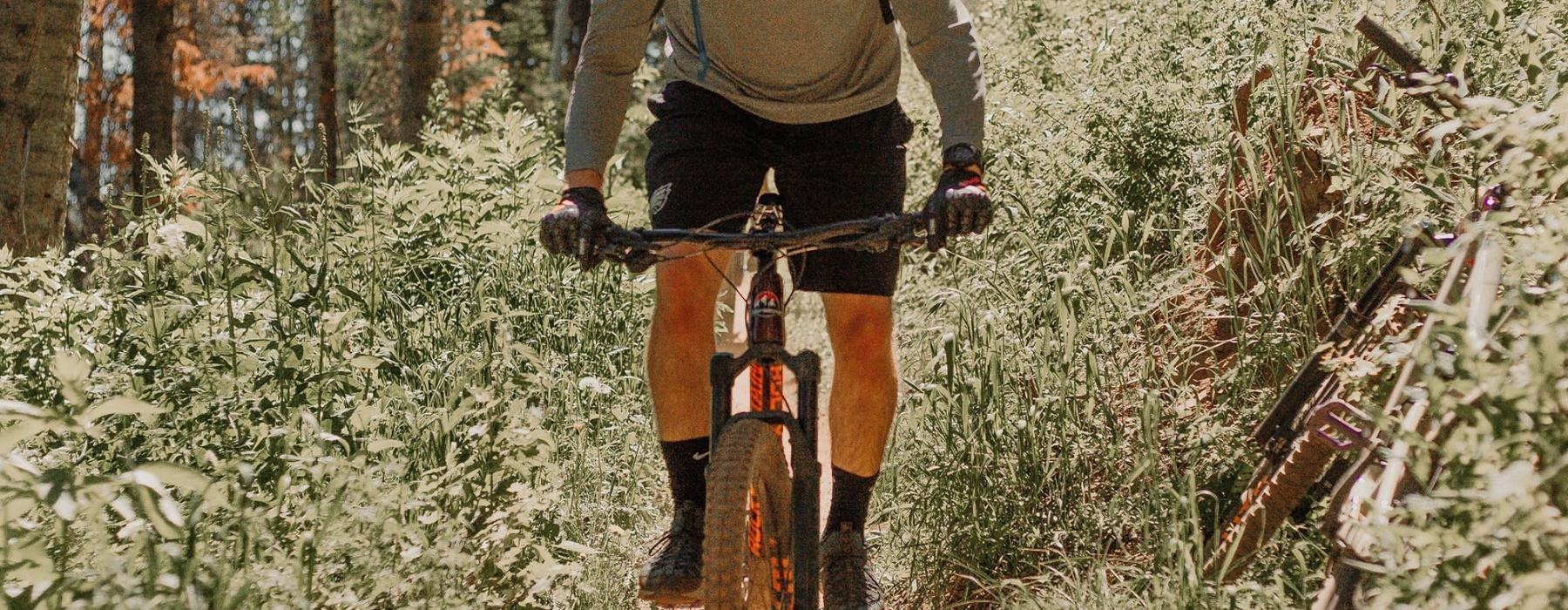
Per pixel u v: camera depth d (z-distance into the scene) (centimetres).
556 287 535
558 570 332
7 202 670
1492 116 243
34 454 353
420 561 290
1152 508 366
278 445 342
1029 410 402
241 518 258
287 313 424
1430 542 189
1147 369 399
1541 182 228
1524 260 210
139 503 226
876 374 345
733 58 337
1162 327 427
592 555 390
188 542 247
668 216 331
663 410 333
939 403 414
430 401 416
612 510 439
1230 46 527
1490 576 190
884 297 343
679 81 349
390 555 291
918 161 841
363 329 440
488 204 562
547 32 2458
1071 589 355
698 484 333
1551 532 182
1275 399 383
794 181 348
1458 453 192
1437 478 219
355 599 274
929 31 314
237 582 245
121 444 349
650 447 514
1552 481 185
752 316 296
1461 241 217
